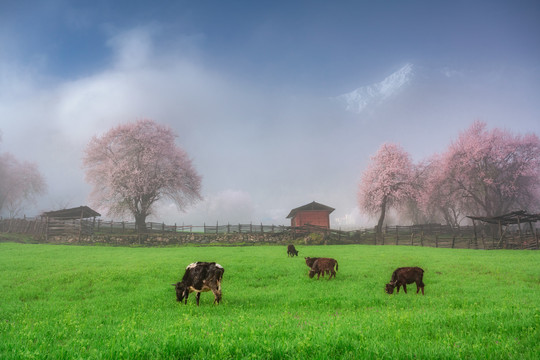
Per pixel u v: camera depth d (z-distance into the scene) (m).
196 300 11.46
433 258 24.73
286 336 5.46
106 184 55.44
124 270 18.61
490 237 49.19
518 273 17.19
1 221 50.47
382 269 19.27
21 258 24.95
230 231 52.81
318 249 35.91
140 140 56.31
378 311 9.18
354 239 53.75
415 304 10.55
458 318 6.96
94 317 9.42
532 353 4.50
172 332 5.66
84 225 48.12
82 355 4.62
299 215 62.94
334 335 5.19
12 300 12.30
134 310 10.38
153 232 50.78
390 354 4.54
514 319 6.57
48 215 49.56
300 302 11.23
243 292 13.38
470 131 59.66
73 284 15.18
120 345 4.90
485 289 13.32
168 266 20.30
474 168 55.53
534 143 53.66
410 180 61.53
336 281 15.81
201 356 4.50
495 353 4.50
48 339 5.96
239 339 4.88
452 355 4.40
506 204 57.72
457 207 64.00
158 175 56.62
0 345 5.22
